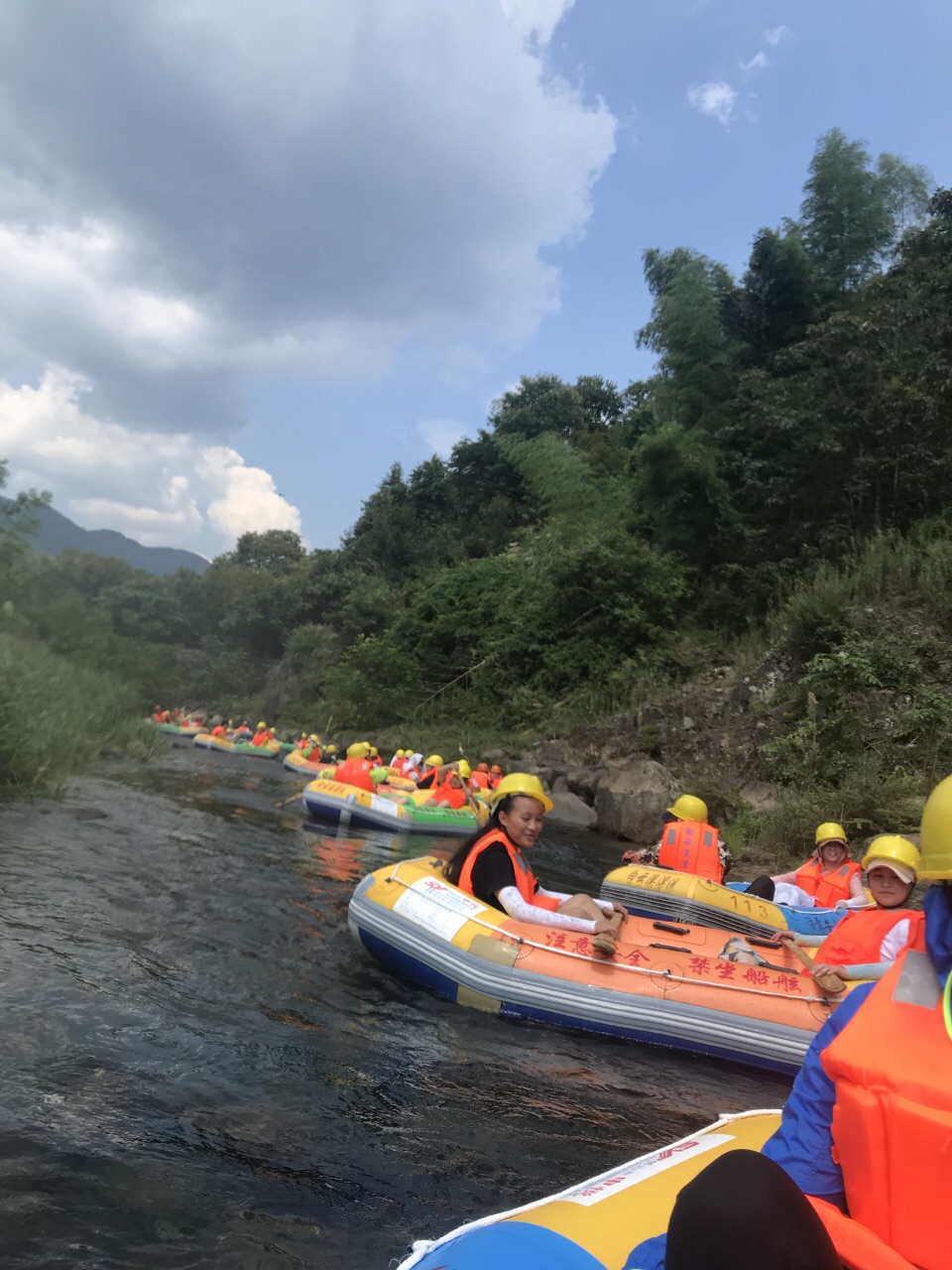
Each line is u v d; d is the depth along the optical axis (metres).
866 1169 1.44
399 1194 2.73
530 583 25.58
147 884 6.27
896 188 23.70
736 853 11.40
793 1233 1.27
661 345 22.73
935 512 16.66
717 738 15.51
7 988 3.91
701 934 5.13
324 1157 2.90
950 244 18.86
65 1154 2.70
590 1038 4.47
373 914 5.22
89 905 5.48
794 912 6.52
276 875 7.29
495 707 23.08
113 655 24.47
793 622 15.55
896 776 11.23
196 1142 2.89
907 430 17.03
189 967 4.61
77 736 12.47
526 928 4.84
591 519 24.30
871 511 17.66
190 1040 3.68
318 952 5.25
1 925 4.80
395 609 34.34
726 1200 1.28
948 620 13.95
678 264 23.03
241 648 41.22
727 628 19.59
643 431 30.67
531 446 26.39
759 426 19.28
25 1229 2.32
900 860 4.37
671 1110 3.67
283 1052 3.71
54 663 17.11
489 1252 1.62
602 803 14.66
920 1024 1.47
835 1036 1.60
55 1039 3.49
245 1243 2.38
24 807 8.53
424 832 11.95
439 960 4.83
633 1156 3.17
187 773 14.98
